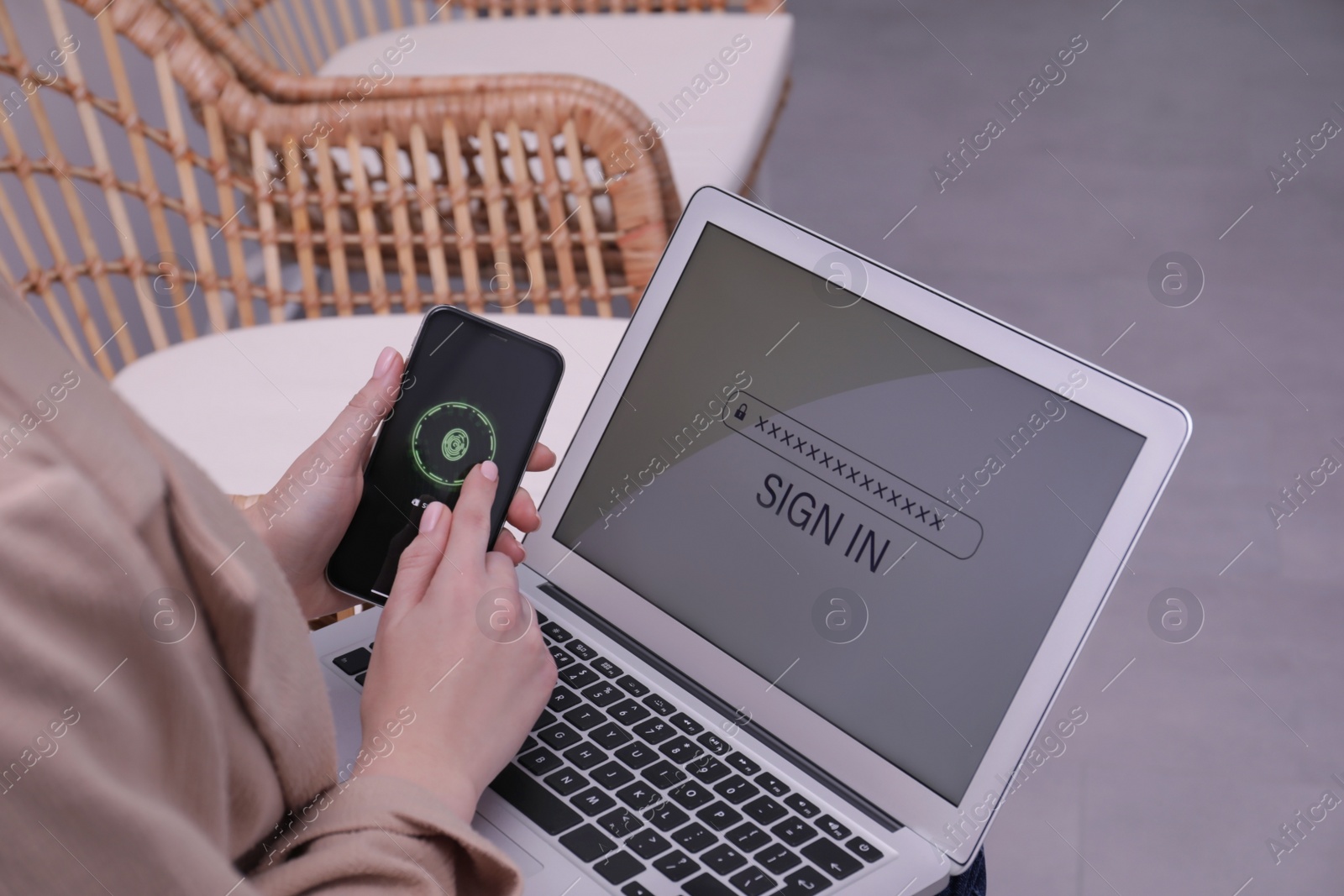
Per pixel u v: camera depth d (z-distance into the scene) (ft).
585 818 1.61
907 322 1.87
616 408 2.11
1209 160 7.75
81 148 4.29
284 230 3.84
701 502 2.00
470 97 3.36
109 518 0.81
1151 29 9.50
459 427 1.91
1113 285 6.59
